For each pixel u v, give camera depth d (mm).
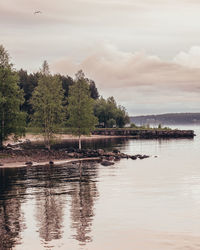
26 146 103688
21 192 38438
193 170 56281
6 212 30641
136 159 73188
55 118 89250
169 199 35500
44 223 27578
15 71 76312
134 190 39875
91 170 55125
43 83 93188
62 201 34469
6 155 67688
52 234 25203
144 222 27938
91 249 22641
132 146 111438
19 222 27844
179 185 43062
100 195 37094
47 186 41750
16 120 73562
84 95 104188
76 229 26250
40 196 36500
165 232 25656
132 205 33094
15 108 73938
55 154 74125
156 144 122875
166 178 48188
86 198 35781
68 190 39562
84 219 28672
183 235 25047
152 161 69500
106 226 26906
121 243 23594
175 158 75812
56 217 29141
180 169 57656
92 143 123188
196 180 46594
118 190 39812
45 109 86812
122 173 52438
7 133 74000
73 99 103438
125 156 76625
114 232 25641
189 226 26984
